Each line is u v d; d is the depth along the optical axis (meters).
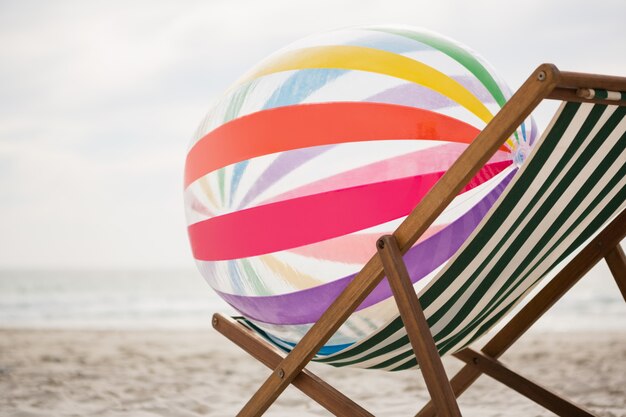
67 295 24.91
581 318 14.04
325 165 2.03
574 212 1.96
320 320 2.02
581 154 1.73
